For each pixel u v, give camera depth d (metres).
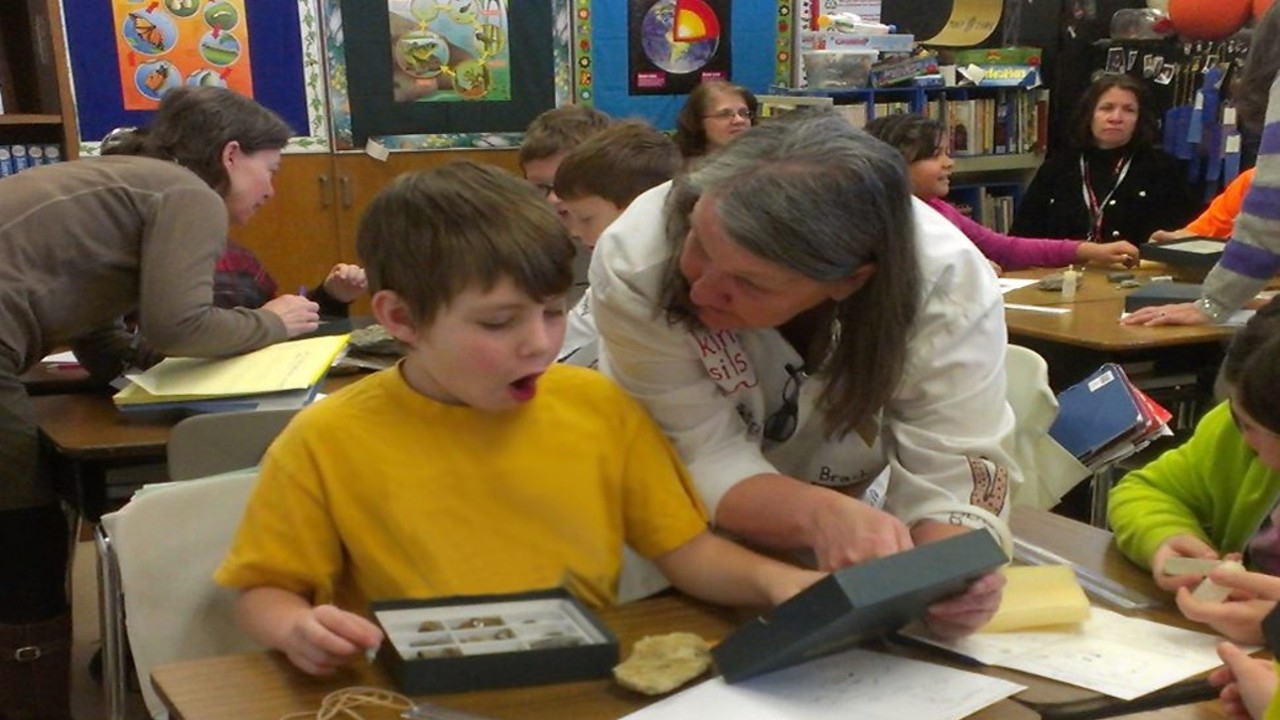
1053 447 1.96
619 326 1.28
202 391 2.12
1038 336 2.83
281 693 1.04
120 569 1.42
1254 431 1.27
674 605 1.24
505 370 1.15
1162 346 2.75
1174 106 4.87
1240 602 1.19
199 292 2.20
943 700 1.01
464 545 1.20
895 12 5.14
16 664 2.28
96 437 2.08
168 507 1.44
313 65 4.27
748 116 3.85
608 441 1.27
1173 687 1.06
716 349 1.27
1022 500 1.96
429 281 1.13
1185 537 1.38
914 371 1.27
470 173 1.19
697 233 1.10
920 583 1.00
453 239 1.12
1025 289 3.49
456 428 1.21
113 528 1.43
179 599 1.45
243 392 2.12
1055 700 1.04
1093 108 4.48
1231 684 1.05
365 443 1.20
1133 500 1.50
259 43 4.18
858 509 1.19
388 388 1.22
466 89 4.52
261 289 3.00
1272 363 1.22
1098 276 3.71
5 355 2.07
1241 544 1.48
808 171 1.06
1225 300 2.78
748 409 1.37
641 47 4.74
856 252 1.08
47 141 3.80
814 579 1.14
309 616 1.07
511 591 1.19
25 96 3.84
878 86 4.89
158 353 2.40
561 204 2.22
